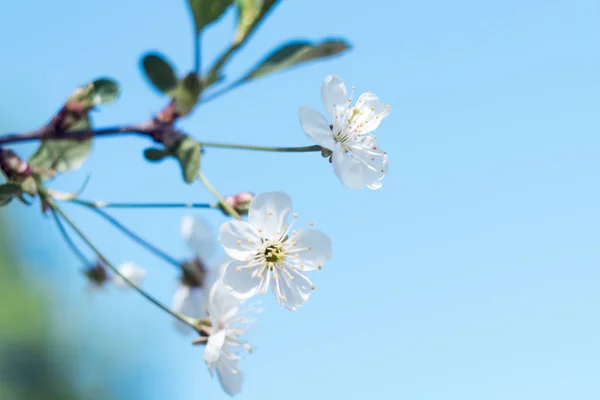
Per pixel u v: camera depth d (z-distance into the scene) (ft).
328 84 1.09
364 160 1.09
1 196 1.04
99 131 1.03
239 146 1.06
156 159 1.03
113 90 1.04
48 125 1.03
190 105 1.04
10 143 1.03
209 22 1.03
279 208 1.08
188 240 1.24
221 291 1.11
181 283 1.24
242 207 1.09
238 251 1.08
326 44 1.05
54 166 1.09
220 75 1.05
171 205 1.09
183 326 1.23
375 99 1.11
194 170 1.02
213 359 1.08
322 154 1.07
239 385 1.11
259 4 1.06
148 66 1.04
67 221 1.08
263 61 1.06
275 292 1.08
